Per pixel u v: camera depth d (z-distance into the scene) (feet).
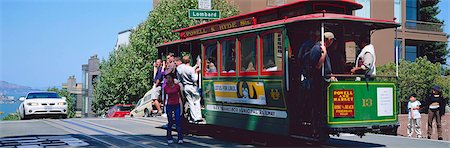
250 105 36.60
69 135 43.80
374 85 33.50
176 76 43.16
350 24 34.12
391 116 34.27
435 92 51.93
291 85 33.09
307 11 33.71
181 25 91.50
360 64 34.42
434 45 140.77
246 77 36.91
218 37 40.40
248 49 36.73
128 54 120.98
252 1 101.81
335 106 31.73
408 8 122.93
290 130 32.73
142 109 98.37
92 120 63.36
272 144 37.35
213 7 94.17
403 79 82.99
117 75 121.08
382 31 107.86
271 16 36.60
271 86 34.04
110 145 36.81
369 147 37.45
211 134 45.03
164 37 92.12
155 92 47.24
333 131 32.04
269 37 34.37
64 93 234.58
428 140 43.37
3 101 361.51
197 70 44.04
